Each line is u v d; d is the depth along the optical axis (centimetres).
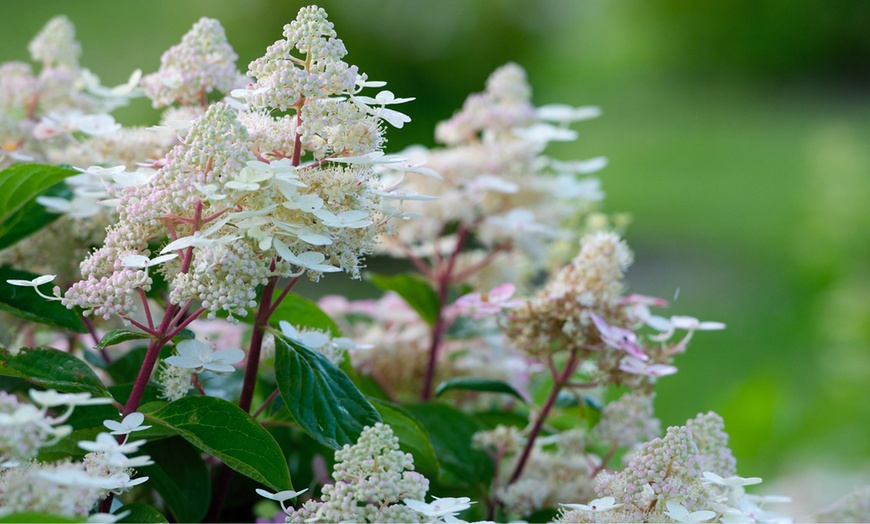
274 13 519
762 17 1141
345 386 148
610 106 1028
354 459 142
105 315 143
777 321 457
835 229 474
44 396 136
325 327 160
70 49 170
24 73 168
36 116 168
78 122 159
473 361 177
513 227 170
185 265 144
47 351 147
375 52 531
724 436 151
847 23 1131
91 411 150
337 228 146
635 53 1162
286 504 159
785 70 1161
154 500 160
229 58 159
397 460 142
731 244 608
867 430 282
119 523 144
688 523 142
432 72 541
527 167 177
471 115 178
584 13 1006
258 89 145
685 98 1103
